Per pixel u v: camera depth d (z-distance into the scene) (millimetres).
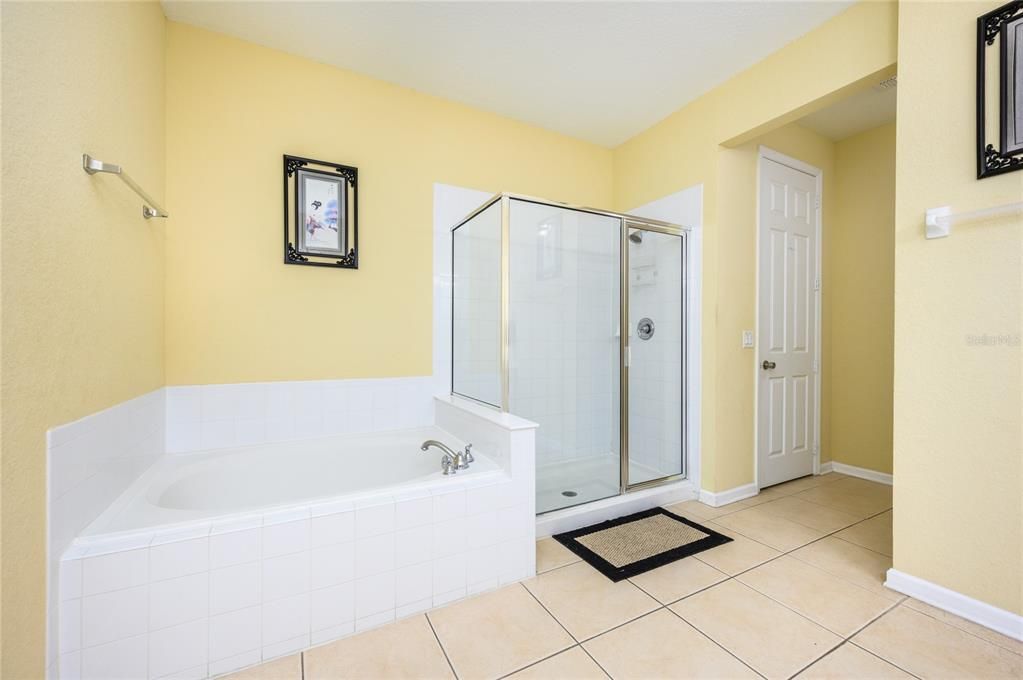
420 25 2090
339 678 1259
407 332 2619
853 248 3287
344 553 1440
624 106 2842
